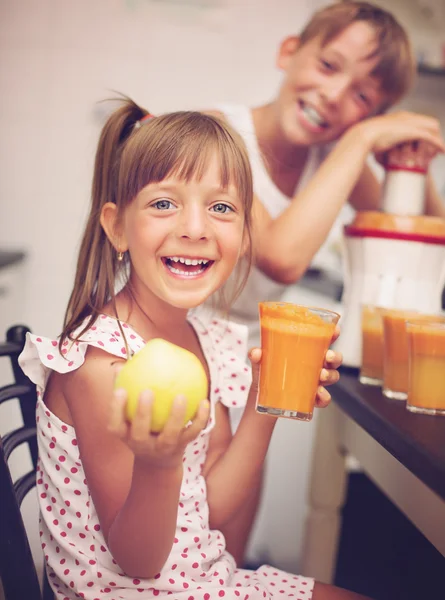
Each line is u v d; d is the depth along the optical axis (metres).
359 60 1.46
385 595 1.49
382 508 1.83
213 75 2.54
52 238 2.48
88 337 0.85
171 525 0.72
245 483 0.95
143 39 2.49
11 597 0.75
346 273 1.28
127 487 0.80
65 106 2.47
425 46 2.65
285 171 1.59
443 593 1.47
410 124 1.27
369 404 0.97
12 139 2.46
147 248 0.87
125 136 0.99
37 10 2.43
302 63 1.51
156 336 0.96
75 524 0.85
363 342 1.14
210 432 1.03
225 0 2.51
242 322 1.57
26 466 1.92
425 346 0.93
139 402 0.61
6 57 2.44
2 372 2.08
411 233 1.17
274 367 0.81
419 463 0.73
